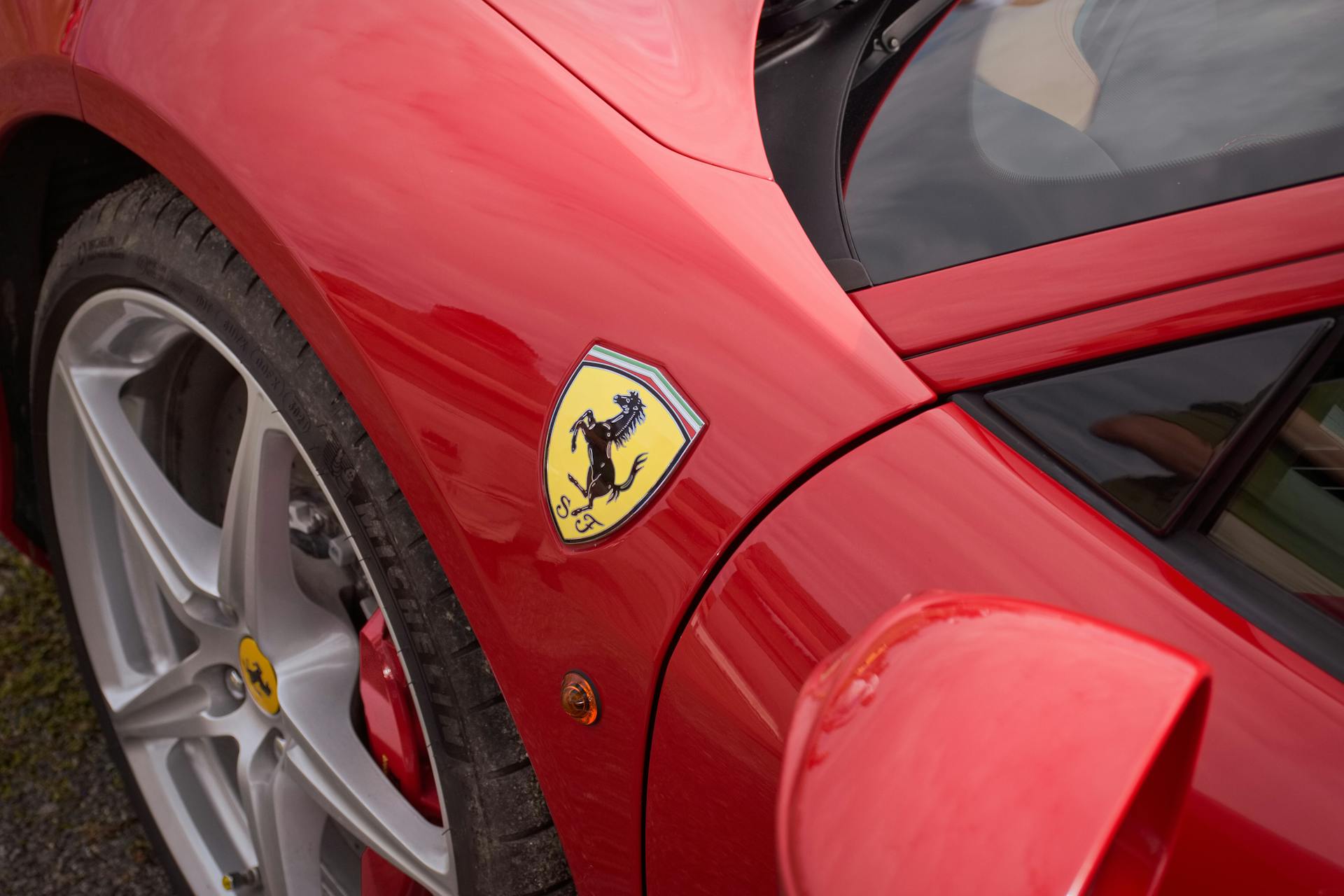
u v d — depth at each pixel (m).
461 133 0.95
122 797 1.79
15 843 1.71
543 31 1.01
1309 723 0.65
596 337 0.85
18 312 1.49
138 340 1.36
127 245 1.23
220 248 1.15
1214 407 0.74
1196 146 0.82
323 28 1.05
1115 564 0.72
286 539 1.24
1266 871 0.62
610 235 0.88
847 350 0.81
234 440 1.47
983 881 0.45
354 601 1.38
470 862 1.07
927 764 0.49
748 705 0.76
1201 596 0.71
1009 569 0.71
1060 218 0.83
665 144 0.94
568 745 0.91
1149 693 0.49
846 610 0.73
